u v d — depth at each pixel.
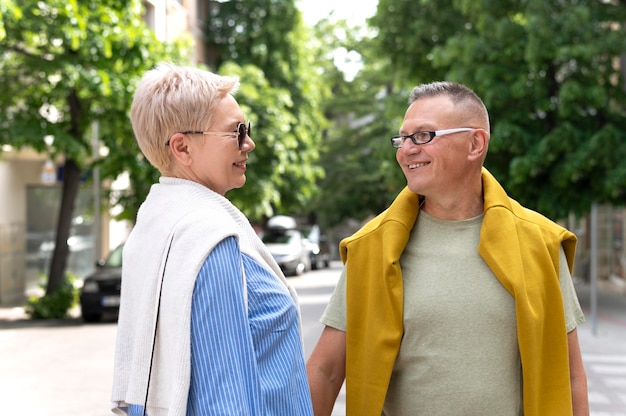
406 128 2.55
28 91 14.43
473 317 2.45
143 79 2.18
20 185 20.30
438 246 2.57
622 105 15.55
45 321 14.48
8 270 19.41
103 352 10.56
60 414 7.04
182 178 2.17
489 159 15.73
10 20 12.67
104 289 14.27
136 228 2.16
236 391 1.88
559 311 2.52
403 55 18.34
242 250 2.07
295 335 2.12
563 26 14.70
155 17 24.05
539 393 2.48
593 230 12.32
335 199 39.69
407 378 2.51
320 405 2.69
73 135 14.77
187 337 1.92
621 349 10.66
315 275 28.08
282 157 24.16
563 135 14.47
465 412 2.44
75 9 12.88
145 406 2.01
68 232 15.56
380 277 2.56
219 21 32.12
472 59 15.37
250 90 23.88
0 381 8.55
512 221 2.53
